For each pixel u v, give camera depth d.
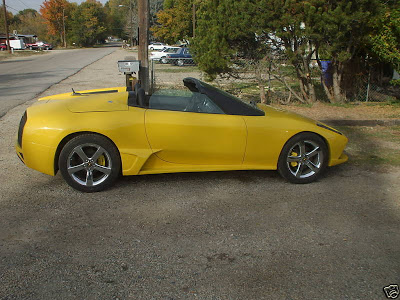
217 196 4.10
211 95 4.39
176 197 4.04
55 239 3.11
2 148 5.69
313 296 2.46
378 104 9.97
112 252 2.93
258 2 8.32
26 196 3.95
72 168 3.94
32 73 19.52
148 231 3.29
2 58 37.00
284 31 8.60
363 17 7.71
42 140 3.84
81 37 94.12
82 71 21.16
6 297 2.36
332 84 10.50
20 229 3.25
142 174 4.27
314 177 4.56
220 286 2.54
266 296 2.45
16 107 9.03
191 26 40.50
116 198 3.96
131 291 2.46
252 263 2.83
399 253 3.01
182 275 2.66
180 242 3.11
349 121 7.77
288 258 2.91
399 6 8.46
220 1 9.40
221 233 3.28
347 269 2.77
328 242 3.16
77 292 2.44
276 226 3.43
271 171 4.98
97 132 3.89
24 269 2.67
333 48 8.29
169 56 26.72
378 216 3.68
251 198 4.07
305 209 3.81
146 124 4.04
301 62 9.45
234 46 9.48
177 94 4.59
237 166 4.41
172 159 4.24
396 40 8.49
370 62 10.38
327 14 7.77
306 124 4.45
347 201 4.04
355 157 5.65
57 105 4.23
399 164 5.33
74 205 3.77
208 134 4.19
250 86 13.00
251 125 4.29
